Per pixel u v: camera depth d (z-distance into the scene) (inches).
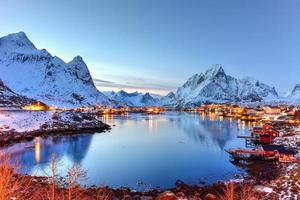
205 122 7007.9
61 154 2573.8
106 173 1955.0
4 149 2696.9
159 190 1578.5
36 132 3806.6
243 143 3405.5
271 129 3922.2
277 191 1419.8
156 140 3624.5
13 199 690.2
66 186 1480.1
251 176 1870.1
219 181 1770.4
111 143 3321.9
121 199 1370.6
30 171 1867.6
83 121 5211.6
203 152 2807.6
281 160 2265.0
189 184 1723.7
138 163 2287.2
